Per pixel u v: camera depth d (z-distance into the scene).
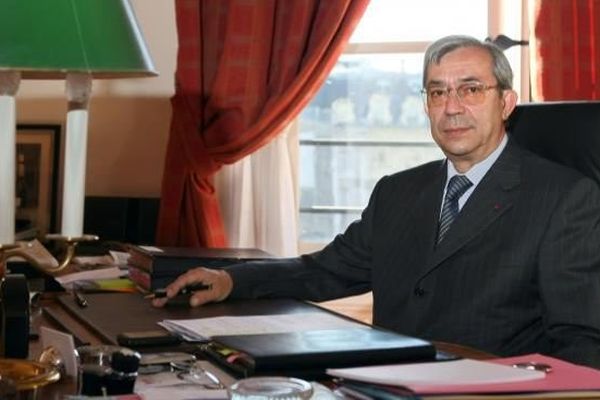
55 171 3.69
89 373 1.19
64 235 1.30
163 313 1.76
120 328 1.61
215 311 1.79
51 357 1.32
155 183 3.74
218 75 3.54
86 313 1.76
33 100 3.75
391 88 3.79
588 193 1.88
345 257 2.14
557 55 3.27
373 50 3.76
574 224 1.84
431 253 1.95
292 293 2.06
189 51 3.57
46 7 1.28
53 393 1.21
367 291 2.19
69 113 1.29
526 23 3.40
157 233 3.52
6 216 1.23
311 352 1.30
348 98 3.82
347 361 1.31
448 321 1.86
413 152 3.83
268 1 3.52
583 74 3.26
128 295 2.00
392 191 2.14
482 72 1.96
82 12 1.30
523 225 1.86
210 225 3.53
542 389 1.13
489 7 3.48
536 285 1.85
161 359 1.36
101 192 3.76
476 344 1.83
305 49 3.50
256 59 3.53
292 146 3.67
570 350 1.74
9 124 1.22
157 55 3.72
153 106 3.74
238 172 3.60
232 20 3.54
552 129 2.10
